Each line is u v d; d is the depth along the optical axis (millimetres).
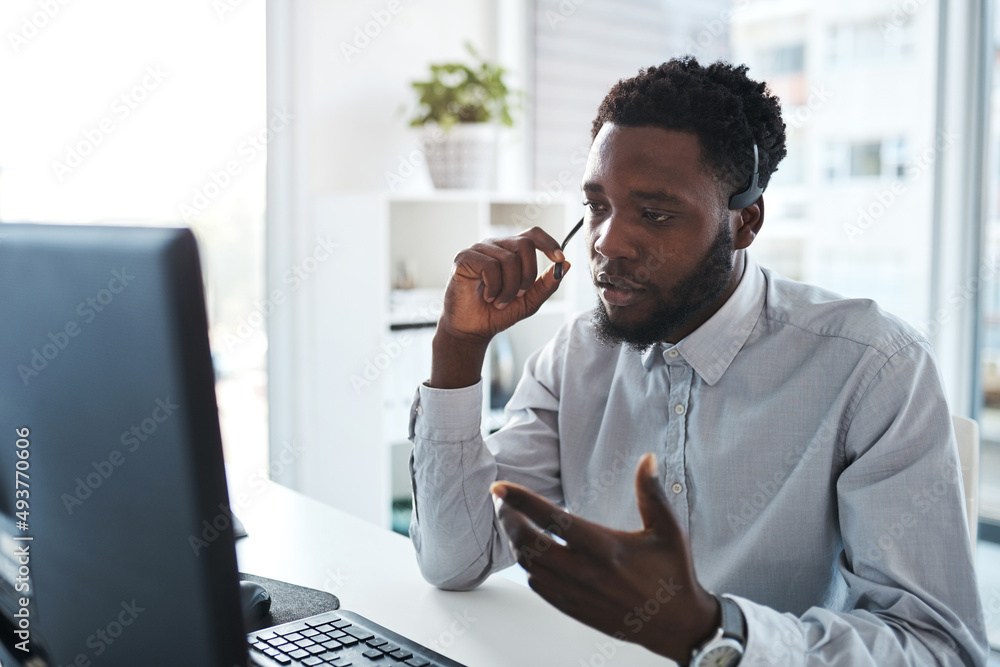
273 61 2734
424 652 856
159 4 2604
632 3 3232
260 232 2826
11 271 601
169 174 2664
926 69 2715
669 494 1118
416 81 2885
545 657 887
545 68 3285
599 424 1216
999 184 2697
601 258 925
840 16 2846
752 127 957
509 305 1044
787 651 723
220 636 562
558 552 645
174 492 541
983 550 2803
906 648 816
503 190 3320
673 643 676
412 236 2980
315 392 2844
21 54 2426
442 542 1051
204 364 527
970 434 1137
